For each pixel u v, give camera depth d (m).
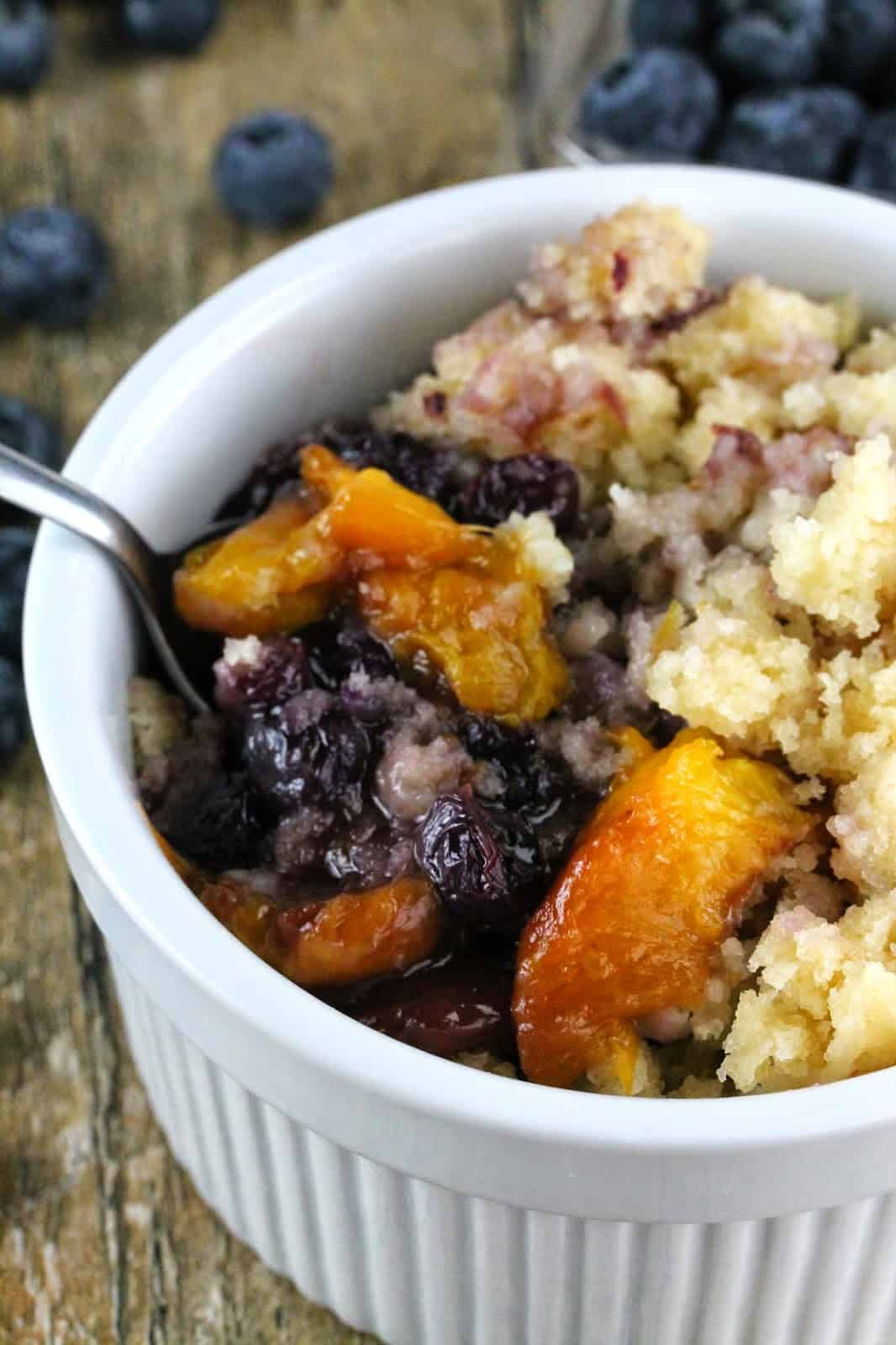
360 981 0.27
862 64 0.38
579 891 0.26
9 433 0.34
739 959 0.26
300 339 0.29
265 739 0.27
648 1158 0.23
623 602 0.29
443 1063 0.24
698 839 0.26
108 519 0.28
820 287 0.30
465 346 0.29
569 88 0.39
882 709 0.27
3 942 0.31
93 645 0.27
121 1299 0.29
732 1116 0.23
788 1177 0.24
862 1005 0.25
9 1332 0.29
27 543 0.34
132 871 0.26
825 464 0.28
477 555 0.28
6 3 0.38
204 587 0.28
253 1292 0.29
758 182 0.30
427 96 0.39
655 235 0.29
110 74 0.39
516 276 0.30
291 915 0.27
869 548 0.27
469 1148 0.24
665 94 0.37
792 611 0.28
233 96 0.39
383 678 0.28
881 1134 0.23
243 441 0.29
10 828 0.32
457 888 0.26
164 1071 0.28
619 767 0.27
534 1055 0.26
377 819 0.27
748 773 0.27
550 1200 0.24
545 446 0.29
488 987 0.27
